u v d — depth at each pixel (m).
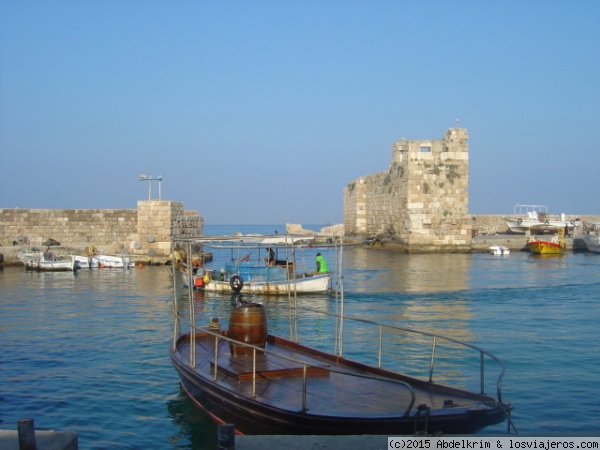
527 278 37.66
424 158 55.72
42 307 27.34
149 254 45.94
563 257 53.91
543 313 25.34
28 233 48.72
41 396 14.41
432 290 32.09
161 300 29.34
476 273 40.56
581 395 14.17
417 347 19.17
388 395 10.82
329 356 13.42
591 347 19.08
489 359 17.64
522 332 21.44
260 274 30.78
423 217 55.81
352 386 11.36
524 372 16.23
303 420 9.66
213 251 72.31
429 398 10.63
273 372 11.95
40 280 37.59
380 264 47.41
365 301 28.58
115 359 17.88
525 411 13.07
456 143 55.62
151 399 14.16
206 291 31.44
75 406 13.73
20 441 7.39
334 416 9.47
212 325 15.88
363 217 72.00
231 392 10.92
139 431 12.29
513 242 60.44
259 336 13.25
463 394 10.73
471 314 25.12
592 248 58.78
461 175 55.97
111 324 23.27
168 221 46.16
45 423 12.71
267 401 10.44
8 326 22.91
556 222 69.38
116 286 34.66
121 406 13.71
